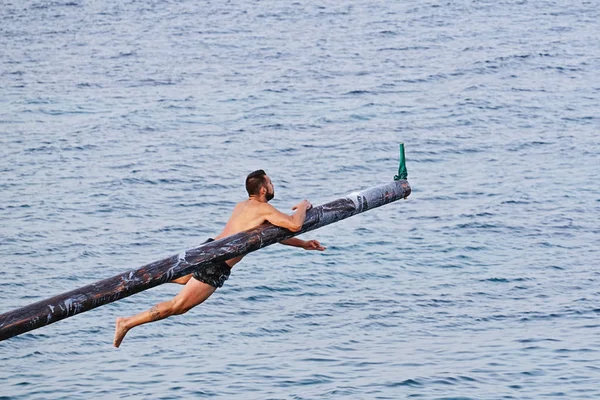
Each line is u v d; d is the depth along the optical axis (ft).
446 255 386.93
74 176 504.02
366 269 372.17
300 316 328.49
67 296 115.75
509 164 516.73
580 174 495.00
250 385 267.80
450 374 271.69
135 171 510.17
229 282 358.84
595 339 300.40
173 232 418.92
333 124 604.90
